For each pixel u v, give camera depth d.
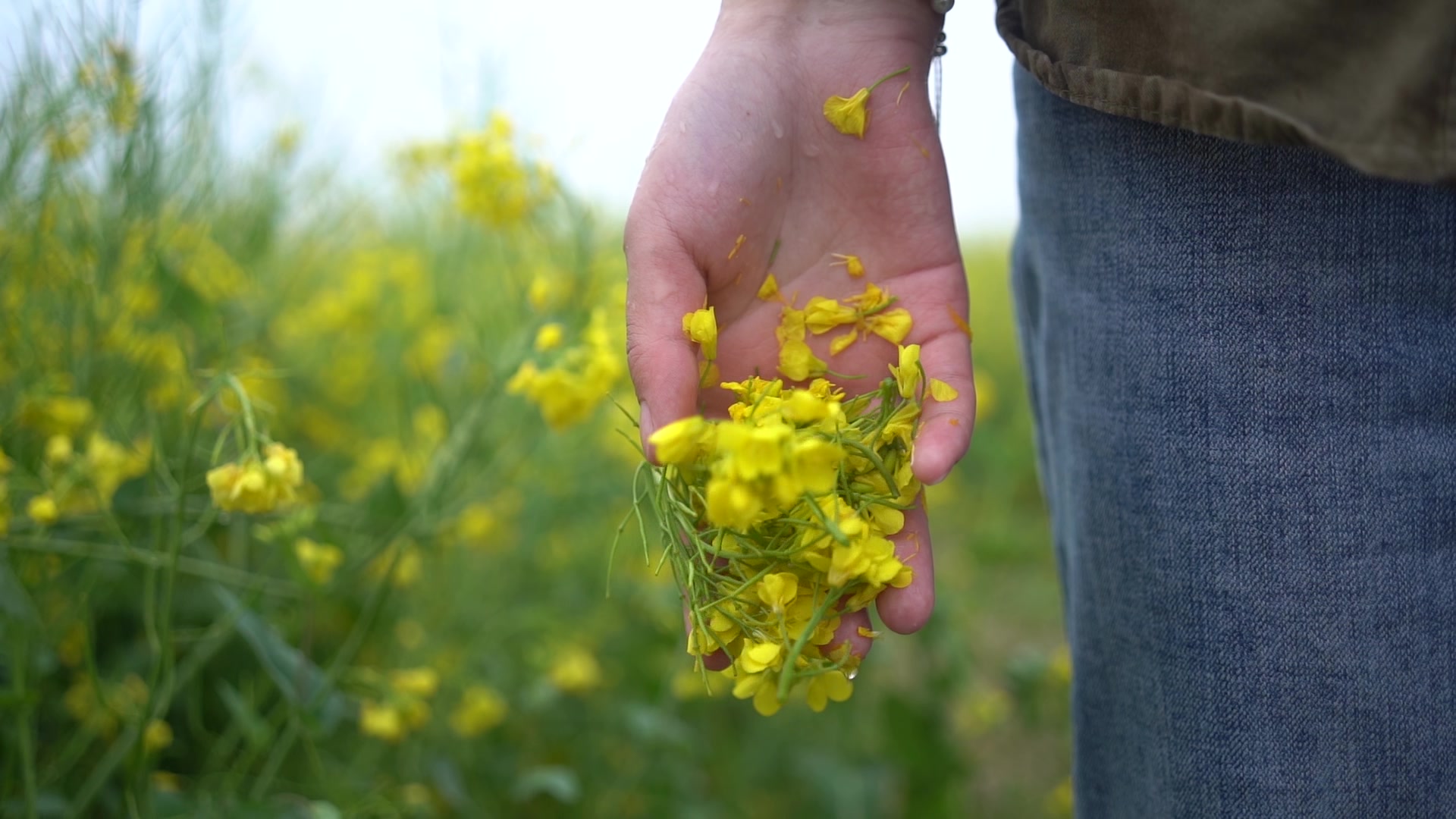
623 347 0.77
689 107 0.51
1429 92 0.44
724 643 0.48
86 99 0.66
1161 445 0.50
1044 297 0.55
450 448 0.70
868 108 0.53
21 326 0.66
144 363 0.68
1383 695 0.48
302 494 0.70
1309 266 0.48
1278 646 0.49
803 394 0.46
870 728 0.84
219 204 0.79
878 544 0.47
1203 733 0.50
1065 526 0.56
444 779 0.69
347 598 0.71
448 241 0.92
